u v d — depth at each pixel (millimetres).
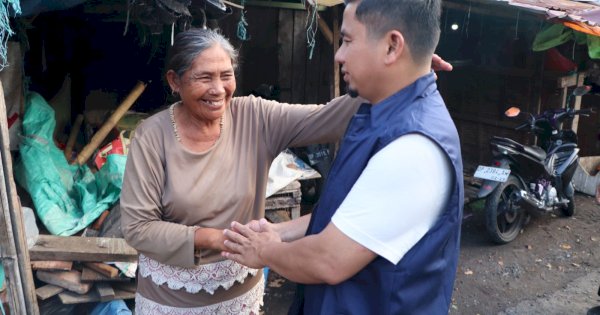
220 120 1889
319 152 5281
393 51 1256
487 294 4230
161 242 1771
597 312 3688
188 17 2953
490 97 6957
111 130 4098
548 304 4094
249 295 2045
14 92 3342
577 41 5707
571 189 5516
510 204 4953
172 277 1875
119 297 2893
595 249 4977
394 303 1246
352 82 1326
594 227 5422
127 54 5188
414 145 1208
